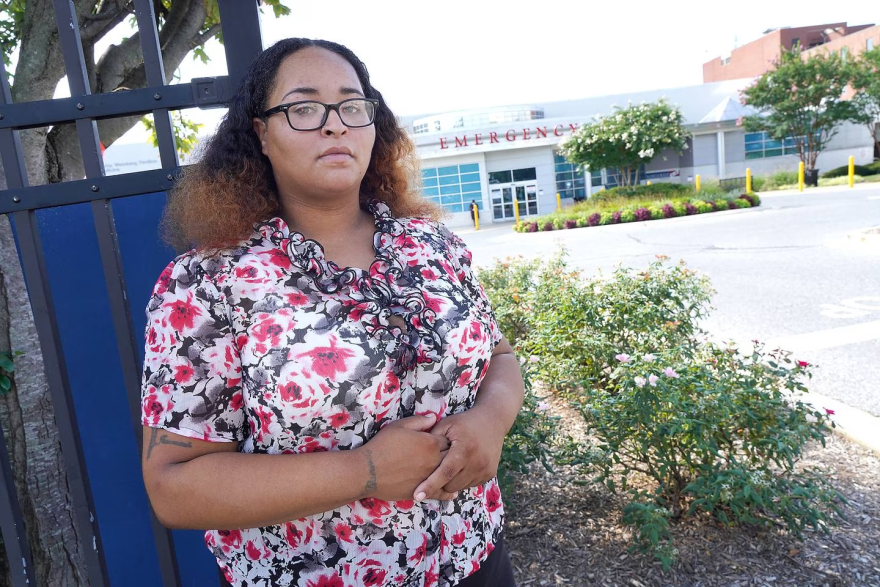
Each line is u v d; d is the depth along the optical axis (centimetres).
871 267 798
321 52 121
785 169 2912
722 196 1925
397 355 111
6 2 310
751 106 2806
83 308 163
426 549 118
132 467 168
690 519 277
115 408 167
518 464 280
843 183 2327
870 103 2545
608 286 437
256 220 117
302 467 102
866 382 431
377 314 112
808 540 259
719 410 258
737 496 238
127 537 170
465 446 112
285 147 117
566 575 249
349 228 131
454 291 127
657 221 1741
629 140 2267
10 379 190
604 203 2150
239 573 119
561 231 1822
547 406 419
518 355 412
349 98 119
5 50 313
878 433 345
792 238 1123
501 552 136
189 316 106
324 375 105
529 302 479
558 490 312
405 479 107
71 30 151
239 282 108
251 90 122
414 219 143
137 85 304
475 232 2314
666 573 245
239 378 108
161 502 104
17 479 193
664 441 264
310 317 108
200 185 119
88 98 153
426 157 2697
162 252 162
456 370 121
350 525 113
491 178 2792
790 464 254
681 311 450
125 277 162
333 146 117
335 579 114
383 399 111
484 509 131
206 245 112
